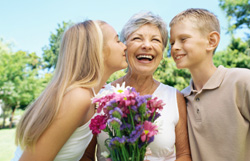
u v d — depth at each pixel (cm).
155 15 156
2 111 2006
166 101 159
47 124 104
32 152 104
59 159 118
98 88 138
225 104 137
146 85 170
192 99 154
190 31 147
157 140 144
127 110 95
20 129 112
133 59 156
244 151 131
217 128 137
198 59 149
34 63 1880
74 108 107
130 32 153
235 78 137
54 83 116
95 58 122
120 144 92
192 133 150
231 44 1211
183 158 144
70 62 119
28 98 1758
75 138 119
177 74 1119
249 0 1191
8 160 643
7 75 1711
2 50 1716
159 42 155
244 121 132
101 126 96
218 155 136
